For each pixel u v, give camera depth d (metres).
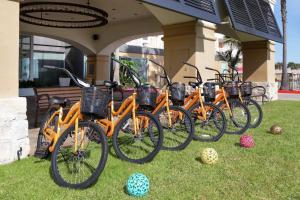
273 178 3.76
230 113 6.49
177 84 5.29
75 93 7.41
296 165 4.26
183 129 5.14
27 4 10.44
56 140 3.81
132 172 3.90
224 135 6.16
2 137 4.02
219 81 6.78
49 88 6.89
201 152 4.46
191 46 8.56
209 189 3.42
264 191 3.38
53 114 4.20
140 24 15.32
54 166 3.56
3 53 4.04
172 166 4.18
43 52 19.61
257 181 3.66
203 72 8.78
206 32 8.91
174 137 5.16
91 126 3.62
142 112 4.36
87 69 18.20
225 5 9.23
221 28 11.34
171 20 8.73
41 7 12.49
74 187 3.38
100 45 17.36
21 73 18.27
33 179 3.62
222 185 3.54
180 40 8.77
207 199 3.17
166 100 5.13
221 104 6.44
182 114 5.11
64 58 20.84
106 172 3.85
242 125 6.50
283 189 3.43
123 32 16.09
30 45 18.64
